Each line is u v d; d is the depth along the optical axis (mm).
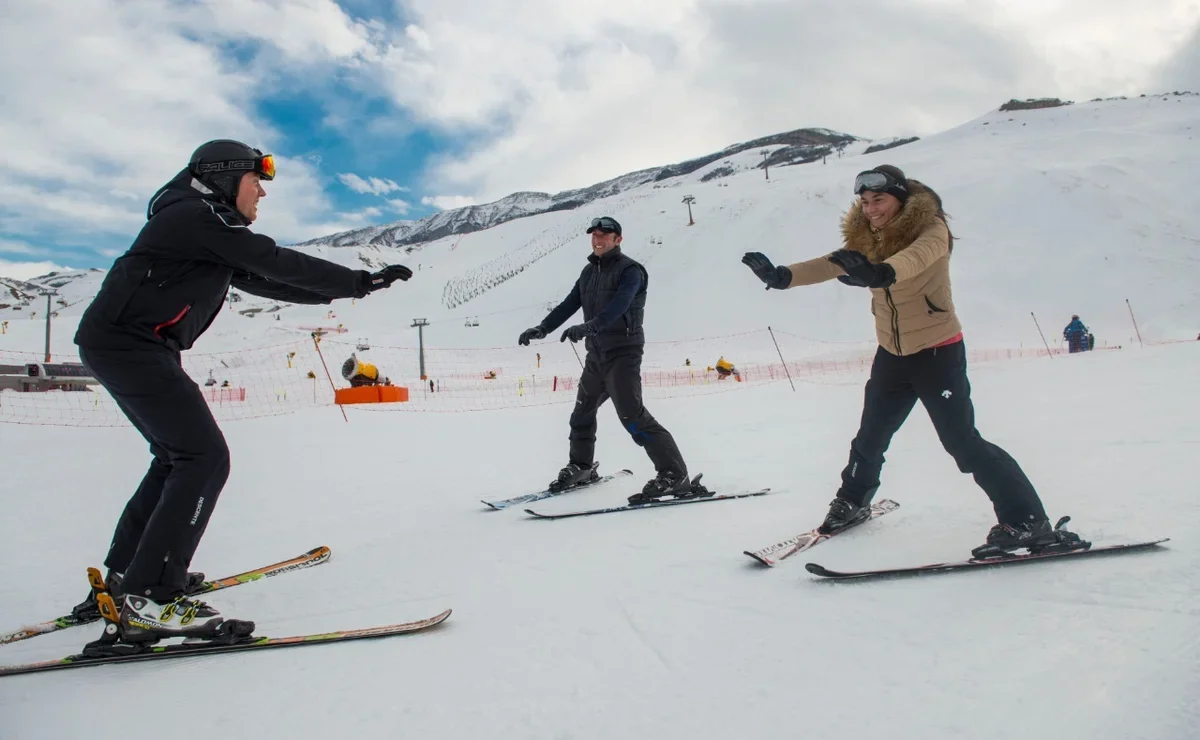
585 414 4340
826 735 1274
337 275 2176
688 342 40875
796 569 2359
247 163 2195
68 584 2752
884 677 1493
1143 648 1506
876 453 2803
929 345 2490
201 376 29031
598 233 3879
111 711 1590
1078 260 39688
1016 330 34750
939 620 1797
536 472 5305
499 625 2016
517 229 112188
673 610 2035
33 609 2459
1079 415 5734
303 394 20938
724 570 2412
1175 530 2359
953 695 1385
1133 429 4672
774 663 1614
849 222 2639
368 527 3580
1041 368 12234
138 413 2084
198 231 2045
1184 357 11578
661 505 3654
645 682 1565
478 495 4406
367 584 2545
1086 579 1992
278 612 2297
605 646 1798
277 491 4809
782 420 7695
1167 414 5254
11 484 5305
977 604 1887
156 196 2209
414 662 1777
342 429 9680
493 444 7336
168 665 1885
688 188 93500
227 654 1937
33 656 2029
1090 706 1291
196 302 2139
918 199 2428
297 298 2555
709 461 5020
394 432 9016
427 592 2396
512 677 1641
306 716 1506
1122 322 34125
